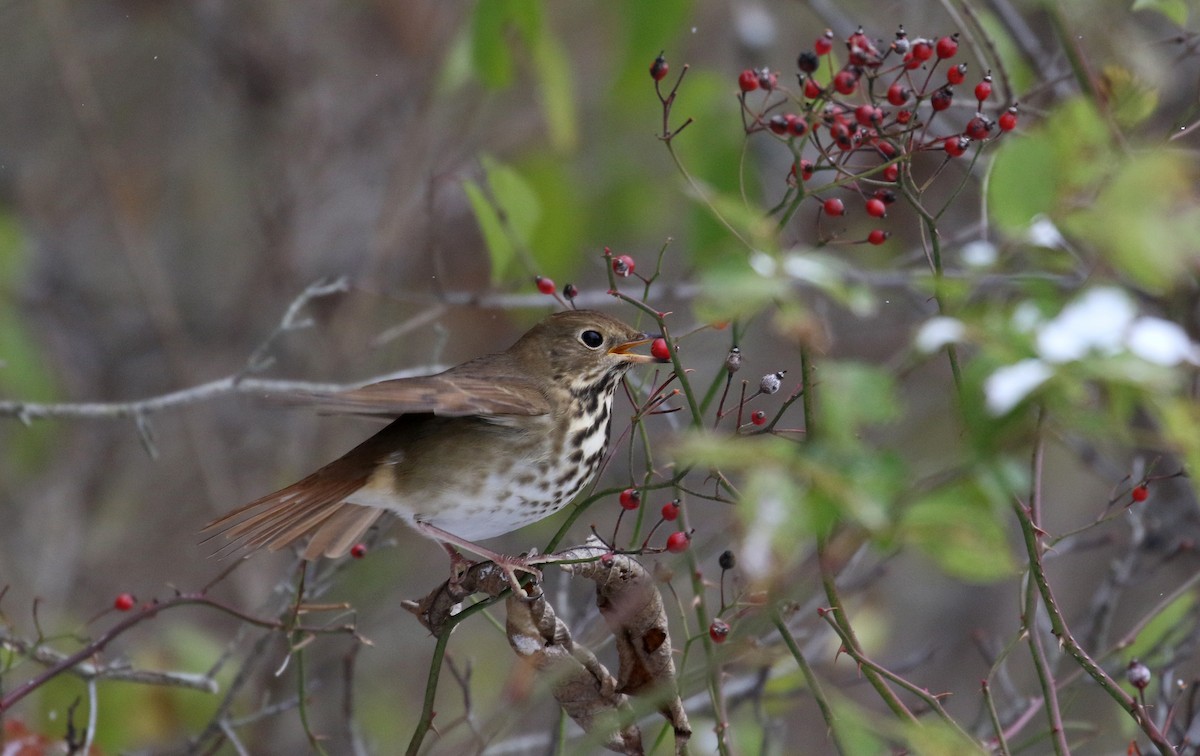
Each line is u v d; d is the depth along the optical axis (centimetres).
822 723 1556
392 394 855
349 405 824
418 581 1667
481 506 962
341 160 1867
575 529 1541
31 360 1585
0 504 1711
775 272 608
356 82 1891
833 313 1545
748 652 817
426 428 969
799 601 943
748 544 566
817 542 745
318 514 938
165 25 1952
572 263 1531
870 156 949
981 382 576
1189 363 608
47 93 1950
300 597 902
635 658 798
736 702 1072
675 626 1322
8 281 1582
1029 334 577
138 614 909
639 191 1636
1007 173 650
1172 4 938
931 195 1516
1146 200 560
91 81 1945
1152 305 911
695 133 1269
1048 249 779
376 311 1741
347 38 1900
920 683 1614
